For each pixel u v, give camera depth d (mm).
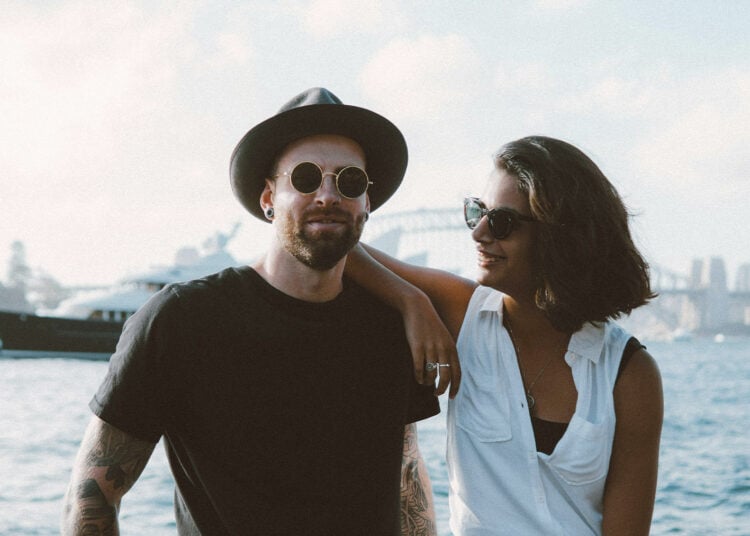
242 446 2201
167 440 2318
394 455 2375
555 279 2316
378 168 2498
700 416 21500
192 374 2201
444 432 15484
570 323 2344
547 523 2307
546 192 2283
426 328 2426
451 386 2477
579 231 2309
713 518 9188
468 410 2469
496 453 2395
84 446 2244
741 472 12227
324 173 2227
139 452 2217
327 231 2205
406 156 2498
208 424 2207
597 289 2359
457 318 2635
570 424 2324
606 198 2363
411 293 2467
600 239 2334
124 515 8703
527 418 2379
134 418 2184
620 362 2367
